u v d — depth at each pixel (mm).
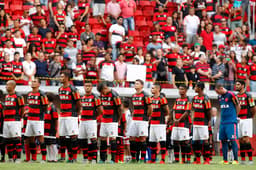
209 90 61438
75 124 39156
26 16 68125
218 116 62375
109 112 39156
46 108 38844
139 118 39844
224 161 41250
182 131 40688
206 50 71500
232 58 67062
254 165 38781
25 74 55719
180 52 69250
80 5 73938
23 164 34594
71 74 57219
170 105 60188
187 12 79000
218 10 79500
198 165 36875
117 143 42312
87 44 61562
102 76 57719
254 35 82500
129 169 31188
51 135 40500
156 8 79625
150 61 60312
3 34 65875
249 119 42219
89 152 39000
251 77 64750
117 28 68125
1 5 72938
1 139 39531
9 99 38344
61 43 65312
